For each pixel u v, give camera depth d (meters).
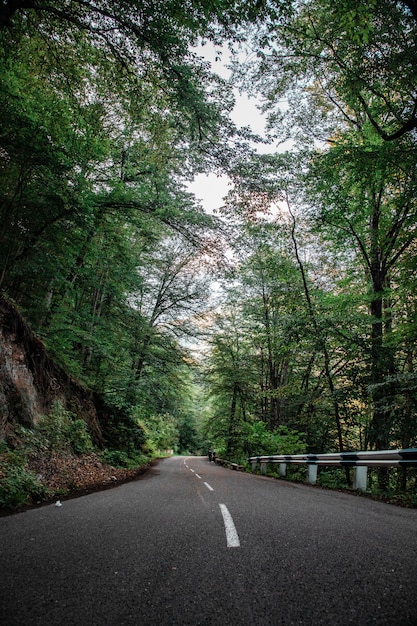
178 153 14.73
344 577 2.65
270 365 25.58
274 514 5.20
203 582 2.57
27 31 9.37
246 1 7.32
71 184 11.98
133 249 21.45
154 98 10.95
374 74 9.99
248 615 2.06
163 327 25.77
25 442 9.59
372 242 14.56
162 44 8.38
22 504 6.30
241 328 27.78
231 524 4.44
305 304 15.34
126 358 22.14
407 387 11.31
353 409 14.45
